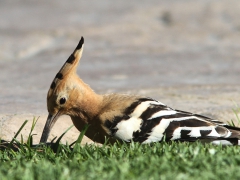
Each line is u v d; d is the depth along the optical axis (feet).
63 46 104.99
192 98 62.75
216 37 110.42
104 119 43.86
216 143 42.50
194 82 75.87
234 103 57.47
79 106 44.78
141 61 93.04
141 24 118.73
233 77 79.36
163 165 35.63
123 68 87.71
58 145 43.62
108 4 141.69
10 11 136.87
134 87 71.77
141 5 136.87
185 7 128.16
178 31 114.21
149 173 34.45
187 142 42.45
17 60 97.71
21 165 37.86
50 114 45.75
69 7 139.64
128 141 43.32
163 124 42.75
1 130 50.31
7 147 44.60
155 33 113.39
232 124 48.80
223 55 96.63
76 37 110.32
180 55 97.60
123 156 39.29
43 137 45.37
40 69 88.28
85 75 82.58
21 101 62.85
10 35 112.27
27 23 122.52
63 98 44.78
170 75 81.92
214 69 85.97
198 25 117.29
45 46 106.32
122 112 43.73
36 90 71.26
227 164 36.63
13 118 52.37
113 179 33.37
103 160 38.29
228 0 132.46
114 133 43.45
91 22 121.70
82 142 50.01
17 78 81.00
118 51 100.68
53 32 113.39
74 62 44.96
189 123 42.55
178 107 57.41
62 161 39.47
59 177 33.99
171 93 66.33
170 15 123.65
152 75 82.23
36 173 35.09
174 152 39.17
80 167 36.45
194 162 36.45
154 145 41.68
